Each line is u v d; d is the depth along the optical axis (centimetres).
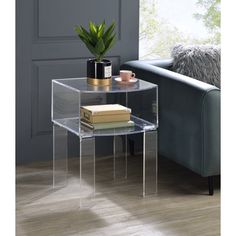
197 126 315
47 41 379
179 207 305
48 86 386
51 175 364
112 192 331
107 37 325
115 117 315
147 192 326
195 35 453
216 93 310
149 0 432
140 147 396
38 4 371
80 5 385
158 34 440
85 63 393
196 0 447
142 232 267
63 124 321
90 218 286
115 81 334
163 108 349
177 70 379
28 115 383
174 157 345
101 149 413
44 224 277
